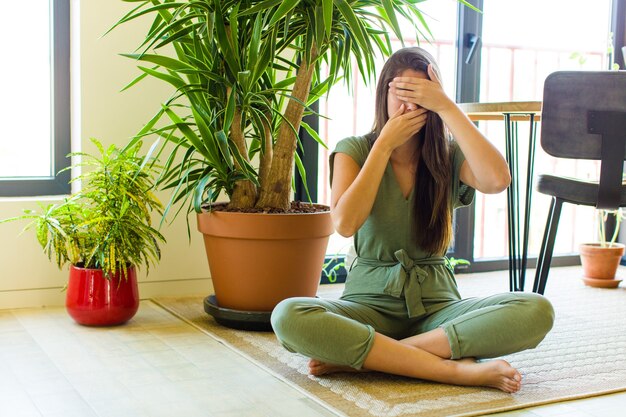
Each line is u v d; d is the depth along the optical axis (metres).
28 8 2.83
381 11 2.48
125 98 2.80
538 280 2.79
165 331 2.41
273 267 2.39
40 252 2.70
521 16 4.10
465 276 3.57
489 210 4.20
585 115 2.47
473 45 3.52
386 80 2.01
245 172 2.41
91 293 2.40
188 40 2.41
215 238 2.44
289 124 2.41
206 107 2.48
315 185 3.28
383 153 1.90
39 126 2.89
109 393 1.79
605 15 4.05
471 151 1.92
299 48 2.50
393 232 2.02
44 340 2.27
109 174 2.43
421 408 1.70
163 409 1.69
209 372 1.97
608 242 3.79
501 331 1.84
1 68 2.82
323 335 1.84
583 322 2.65
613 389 1.89
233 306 2.46
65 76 2.85
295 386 1.85
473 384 1.86
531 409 1.74
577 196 2.58
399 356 1.86
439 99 1.91
